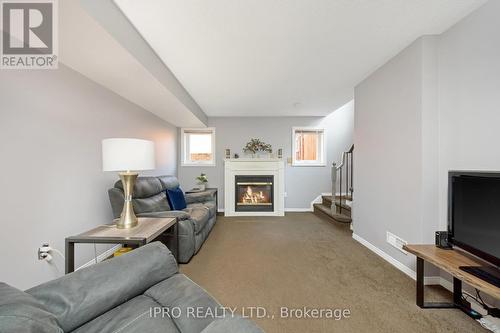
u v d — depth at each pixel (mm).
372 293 1873
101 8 1413
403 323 1521
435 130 1994
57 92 1913
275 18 1748
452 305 1672
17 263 1576
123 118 2980
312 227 3914
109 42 1597
